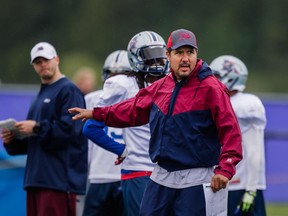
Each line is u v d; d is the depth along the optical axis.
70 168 25.44
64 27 94.62
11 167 32.59
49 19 94.81
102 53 93.69
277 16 96.06
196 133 19.41
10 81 89.94
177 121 19.50
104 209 27.48
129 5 94.69
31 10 94.19
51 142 25.17
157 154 19.66
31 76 90.00
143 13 94.31
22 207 32.66
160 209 19.72
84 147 25.69
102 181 27.28
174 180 19.59
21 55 91.25
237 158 19.03
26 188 25.55
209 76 19.59
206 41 92.12
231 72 26.45
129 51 23.27
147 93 20.30
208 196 19.41
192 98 19.50
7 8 93.69
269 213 41.59
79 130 25.44
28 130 25.08
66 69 88.69
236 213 25.80
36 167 25.33
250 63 92.94
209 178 19.48
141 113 20.34
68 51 93.62
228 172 18.89
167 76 20.17
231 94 26.45
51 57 25.69
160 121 19.73
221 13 93.56
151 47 23.00
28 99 42.28
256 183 25.73
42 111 25.53
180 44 19.47
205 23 92.75
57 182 25.27
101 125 22.78
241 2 94.88
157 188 19.78
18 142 26.27
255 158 25.75
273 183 48.03
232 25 93.69
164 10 93.62
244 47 93.00
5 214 32.56
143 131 23.14
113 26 94.25
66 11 95.06
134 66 23.20
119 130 26.52
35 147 25.47
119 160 23.11
